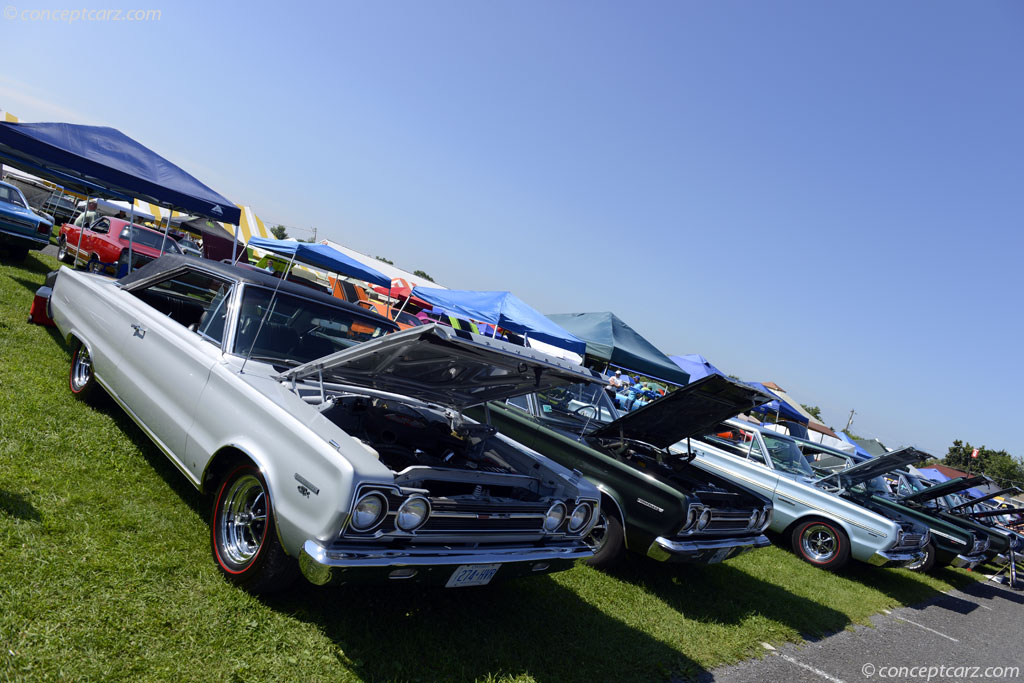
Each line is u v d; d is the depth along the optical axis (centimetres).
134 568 320
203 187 973
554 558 366
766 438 946
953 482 1041
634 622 461
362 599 364
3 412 452
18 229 1200
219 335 403
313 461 301
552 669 356
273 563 316
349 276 1593
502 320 1322
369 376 386
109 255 1340
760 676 438
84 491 384
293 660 290
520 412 656
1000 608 960
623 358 1435
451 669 324
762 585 667
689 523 516
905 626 674
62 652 252
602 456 564
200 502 422
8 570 288
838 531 826
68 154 826
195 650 278
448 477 334
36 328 725
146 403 426
